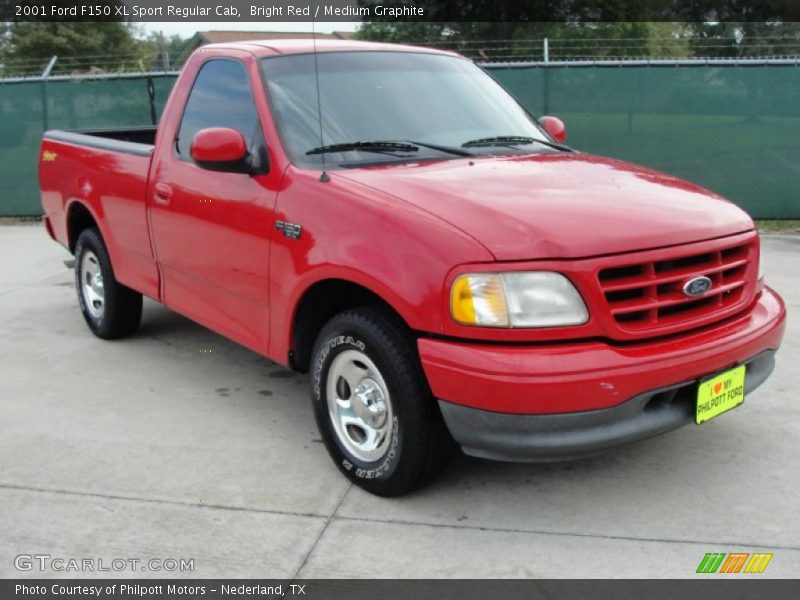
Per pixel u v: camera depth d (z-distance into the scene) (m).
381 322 3.50
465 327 3.20
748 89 10.31
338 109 4.34
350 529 3.46
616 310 3.24
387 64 4.75
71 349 5.84
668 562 3.21
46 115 11.68
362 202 3.59
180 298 4.92
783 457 4.08
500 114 4.82
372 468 3.68
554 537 3.39
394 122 4.39
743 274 3.74
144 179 5.07
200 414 4.68
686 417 3.42
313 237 3.74
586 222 3.34
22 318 6.65
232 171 4.18
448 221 3.34
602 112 10.74
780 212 10.55
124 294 5.78
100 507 3.64
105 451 4.20
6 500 3.70
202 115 4.74
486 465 4.00
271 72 4.43
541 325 3.16
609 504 3.65
